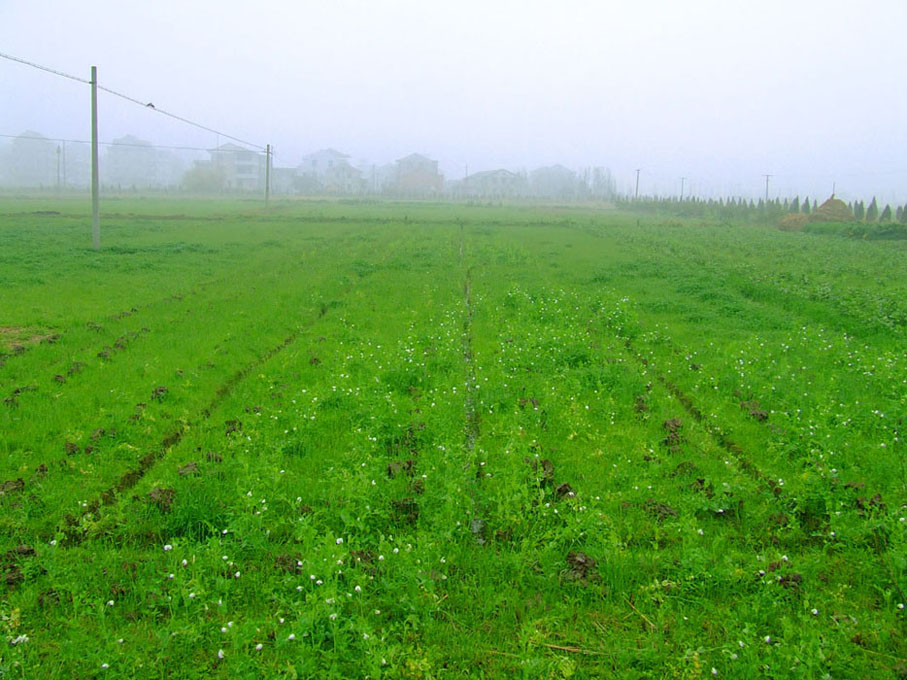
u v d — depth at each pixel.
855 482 6.56
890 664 4.30
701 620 4.68
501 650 4.43
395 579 4.90
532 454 6.82
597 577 5.12
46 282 17.14
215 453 6.97
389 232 34.62
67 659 4.19
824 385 9.51
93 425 7.67
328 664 4.17
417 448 7.37
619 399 8.94
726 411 8.64
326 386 8.97
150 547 5.49
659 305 15.48
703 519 6.00
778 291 16.73
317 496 6.20
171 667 4.21
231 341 11.52
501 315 14.09
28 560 5.08
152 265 20.44
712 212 62.31
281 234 32.22
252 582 4.97
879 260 26.23
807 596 4.78
